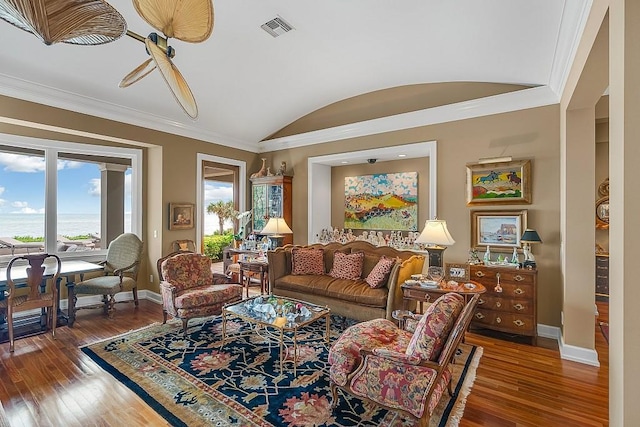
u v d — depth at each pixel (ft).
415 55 12.24
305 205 19.30
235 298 13.10
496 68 11.82
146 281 17.24
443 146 14.33
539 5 8.07
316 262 14.83
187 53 12.07
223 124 17.85
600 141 17.08
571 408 7.54
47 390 8.16
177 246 16.88
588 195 9.98
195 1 5.84
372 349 7.26
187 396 7.88
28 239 14.14
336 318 13.69
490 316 11.91
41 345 10.93
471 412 7.39
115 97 13.62
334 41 11.68
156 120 15.71
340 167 20.65
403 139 15.48
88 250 15.84
